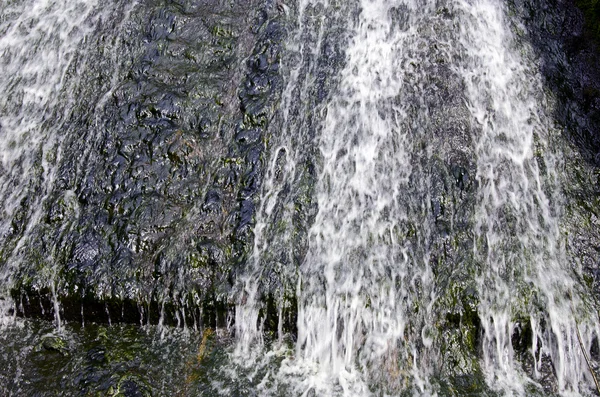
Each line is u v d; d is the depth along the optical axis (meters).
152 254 4.23
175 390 3.66
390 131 4.70
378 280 4.06
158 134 4.77
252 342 4.00
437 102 4.82
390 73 5.00
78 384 3.65
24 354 3.87
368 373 3.79
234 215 4.39
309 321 3.96
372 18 5.34
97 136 4.83
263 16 5.44
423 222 4.30
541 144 4.67
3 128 5.05
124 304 4.07
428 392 3.66
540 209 4.37
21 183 4.71
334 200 4.43
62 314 4.15
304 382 3.74
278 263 4.14
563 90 4.99
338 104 4.86
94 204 4.50
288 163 4.61
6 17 5.78
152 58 5.24
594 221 4.32
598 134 4.79
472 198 4.39
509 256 4.15
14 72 5.41
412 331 3.89
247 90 4.99
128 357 3.86
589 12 5.40
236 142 4.74
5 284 4.18
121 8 5.60
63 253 4.27
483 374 3.79
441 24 5.26
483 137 4.67
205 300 4.04
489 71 5.02
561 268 4.12
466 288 3.99
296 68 5.09
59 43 5.48
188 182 4.57
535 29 5.35
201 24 5.41
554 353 3.84
